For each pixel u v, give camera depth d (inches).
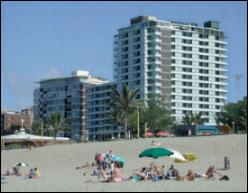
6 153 3287.4
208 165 2130.9
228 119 5895.7
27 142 4293.8
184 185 1282.0
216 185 1263.5
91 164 2385.6
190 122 6894.7
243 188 1160.2
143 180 1539.1
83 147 3041.3
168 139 2984.7
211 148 2598.4
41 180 1653.5
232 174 1802.4
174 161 2230.6
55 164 2687.0
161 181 1502.2
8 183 1454.2
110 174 1644.9
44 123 7849.4
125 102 4795.8
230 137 2773.1
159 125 5944.9
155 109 6048.2
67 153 2918.3
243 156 2372.0
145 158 2468.0
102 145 3006.9
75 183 1416.1
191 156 2169.0
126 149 2842.0
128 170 2052.2
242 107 5826.8
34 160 2896.2
